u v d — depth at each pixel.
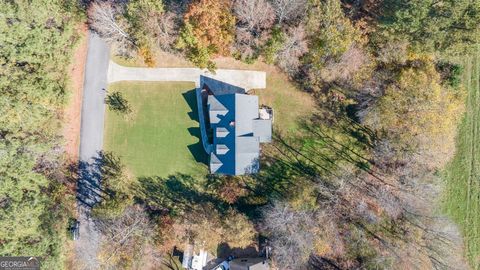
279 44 42.41
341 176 48.28
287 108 48.47
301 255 44.09
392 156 46.75
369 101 46.00
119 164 48.53
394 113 43.12
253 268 45.03
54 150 46.28
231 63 47.94
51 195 46.19
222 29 41.69
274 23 42.31
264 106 48.28
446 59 45.81
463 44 39.31
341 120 48.50
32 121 43.34
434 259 47.16
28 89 41.75
